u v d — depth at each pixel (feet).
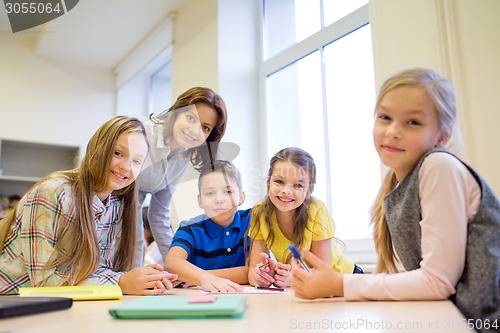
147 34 10.52
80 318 1.69
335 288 2.09
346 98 6.31
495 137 3.83
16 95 11.38
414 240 2.33
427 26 4.47
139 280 2.86
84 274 3.05
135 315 1.65
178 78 9.07
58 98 11.88
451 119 2.45
